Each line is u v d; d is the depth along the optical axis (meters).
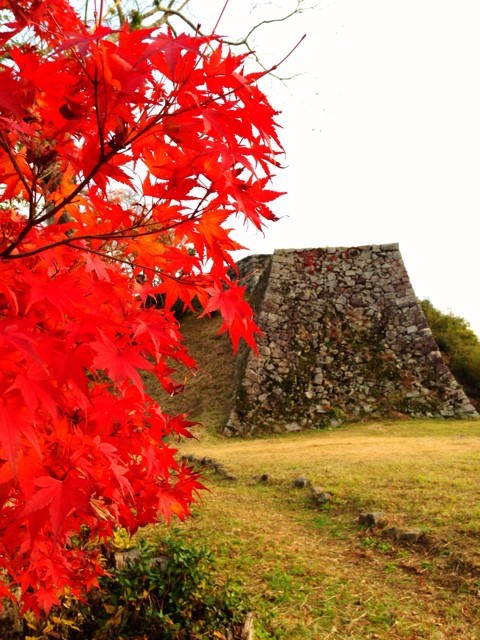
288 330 14.55
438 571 3.97
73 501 1.03
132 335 1.29
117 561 3.14
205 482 7.67
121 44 0.81
